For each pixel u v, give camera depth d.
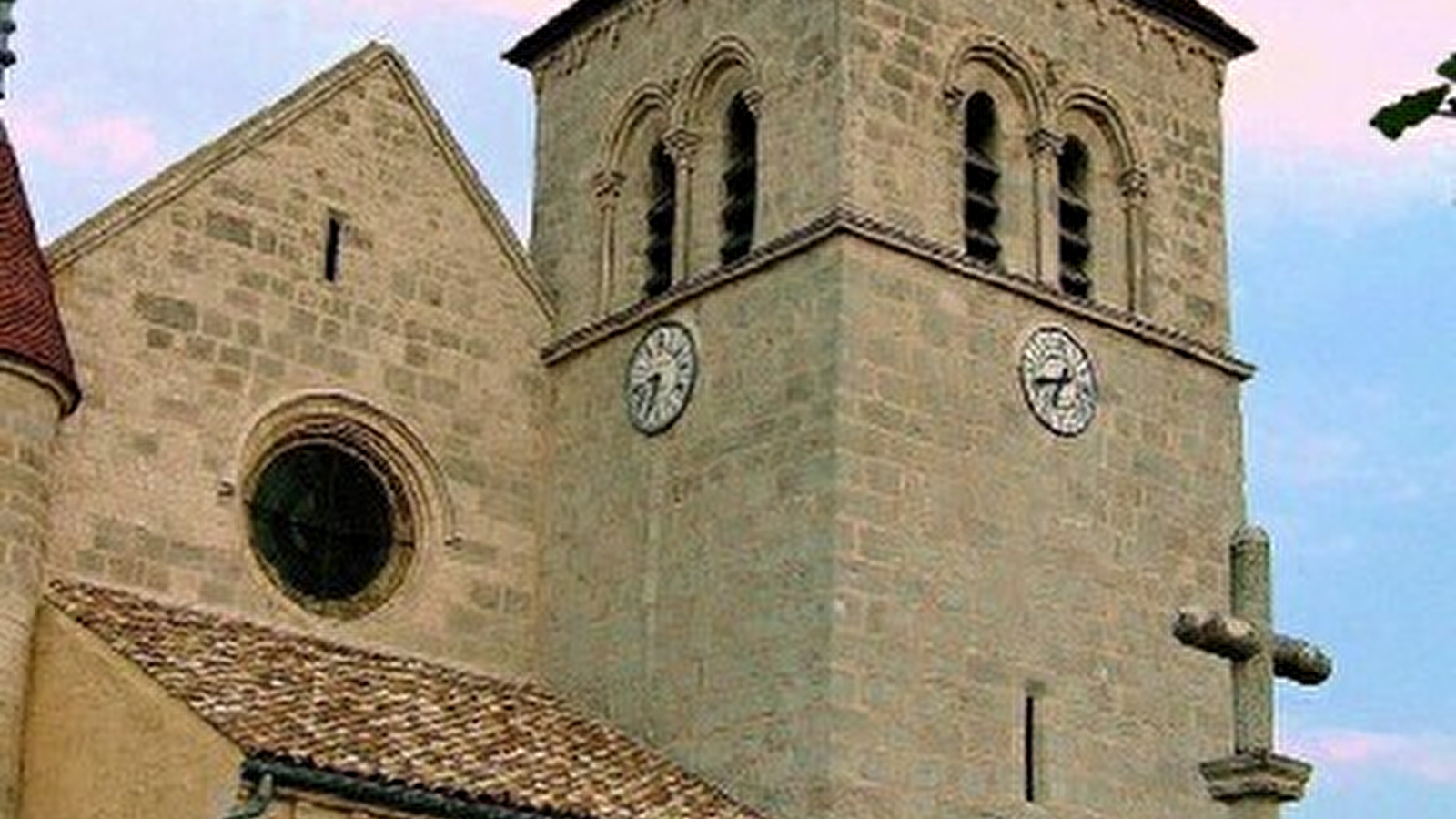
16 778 28.11
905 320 33.34
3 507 28.89
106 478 32.34
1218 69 39.78
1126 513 35.19
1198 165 38.78
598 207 38.59
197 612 32.50
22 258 30.50
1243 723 18.84
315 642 33.19
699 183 36.88
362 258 36.16
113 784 26.97
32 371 29.62
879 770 30.88
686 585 33.97
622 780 30.95
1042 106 36.56
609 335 36.94
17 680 28.41
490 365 37.34
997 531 33.38
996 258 35.41
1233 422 37.38
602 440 36.53
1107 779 33.41
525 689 35.28
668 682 33.69
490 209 38.03
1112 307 36.28
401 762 27.52
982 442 33.62
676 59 37.75
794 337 33.31
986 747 32.16
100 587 31.70
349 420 35.34
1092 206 37.28
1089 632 34.00
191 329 33.84
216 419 33.75
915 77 34.88
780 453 32.91
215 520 33.31
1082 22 37.72
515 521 36.88
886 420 32.59
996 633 32.81
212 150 34.78
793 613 31.81
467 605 35.81
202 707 26.66
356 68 36.91
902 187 34.12
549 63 40.94
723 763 32.22
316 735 27.20
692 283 35.44
